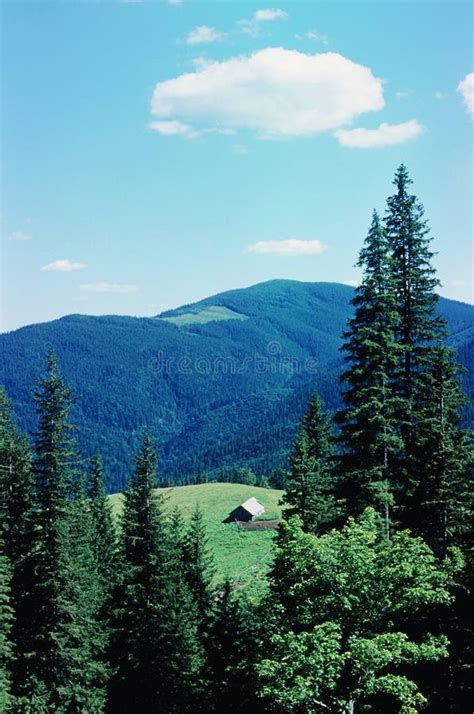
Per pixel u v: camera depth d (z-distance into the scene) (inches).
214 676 1360.7
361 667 735.7
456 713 923.4
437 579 806.5
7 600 1249.4
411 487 1082.1
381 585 768.9
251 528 4013.3
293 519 851.4
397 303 1153.4
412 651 729.6
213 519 4343.0
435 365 1116.5
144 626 1444.4
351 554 777.6
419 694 736.3
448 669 934.4
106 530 2450.8
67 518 1338.6
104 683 1469.0
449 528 1063.6
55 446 1327.5
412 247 1152.2
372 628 796.0
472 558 929.5
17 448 1594.5
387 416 1072.8
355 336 1074.7
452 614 935.7
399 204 1151.6
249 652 1259.8
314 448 2338.8
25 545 1427.2
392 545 890.1
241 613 1387.8
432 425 1083.3
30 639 1309.1
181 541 2252.7
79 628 1310.3
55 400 1330.0
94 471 2679.6
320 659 710.5
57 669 1300.4
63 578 1307.8
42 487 1317.7
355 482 1055.0
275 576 861.2
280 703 750.5
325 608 791.7
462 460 1090.1
